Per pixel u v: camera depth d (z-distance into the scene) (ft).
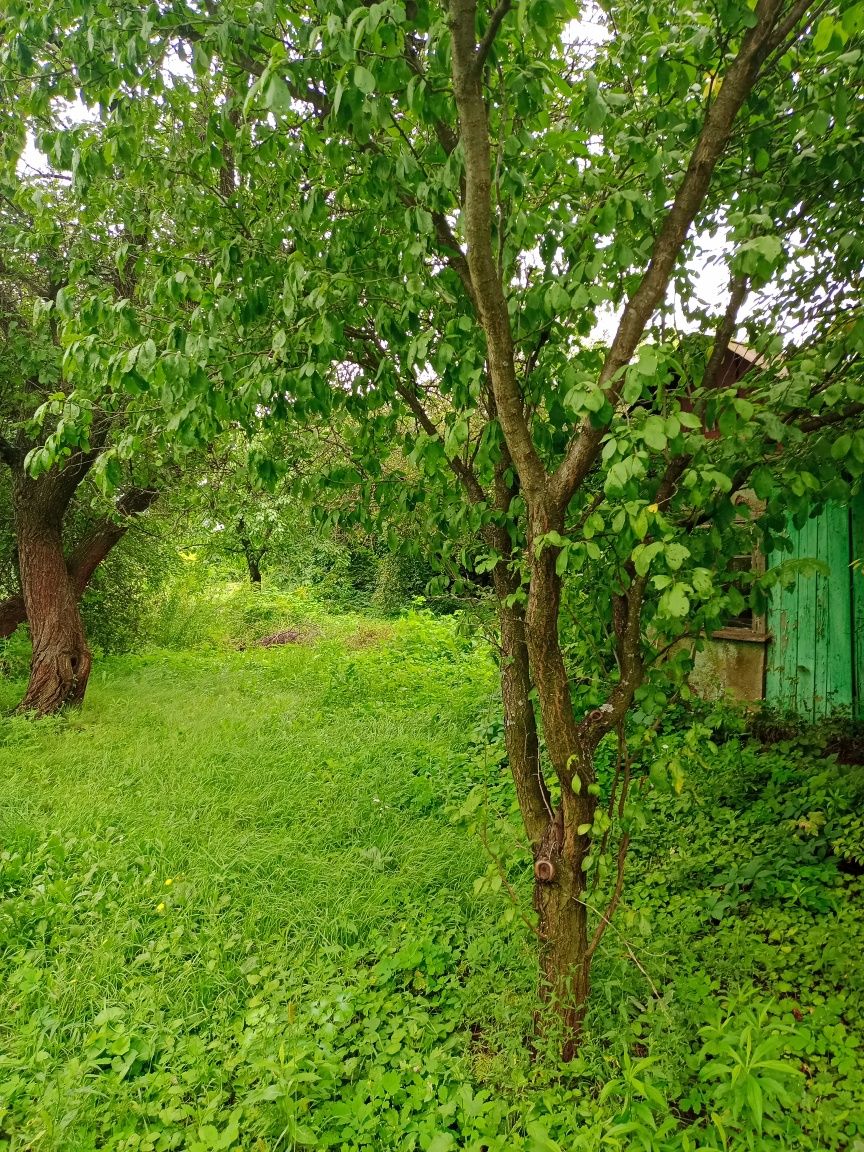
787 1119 7.07
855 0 5.59
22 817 14.67
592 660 9.20
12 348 20.38
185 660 35.58
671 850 12.86
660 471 8.15
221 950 10.59
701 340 9.65
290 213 8.53
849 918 10.12
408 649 33.17
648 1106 7.20
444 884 12.42
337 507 10.46
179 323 8.00
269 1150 7.30
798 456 7.23
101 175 9.23
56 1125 7.54
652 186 7.08
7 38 7.87
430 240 7.37
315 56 6.87
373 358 9.40
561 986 8.36
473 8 5.14
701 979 9.23
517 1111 7.70
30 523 24.63
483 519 8.99
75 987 9.70
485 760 9.19
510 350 6.64
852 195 7.96
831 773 14.28
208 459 24.12
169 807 15.42
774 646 20.15
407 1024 8.93
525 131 6.45
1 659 29.71
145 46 7.24
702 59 6.47
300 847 13.73
